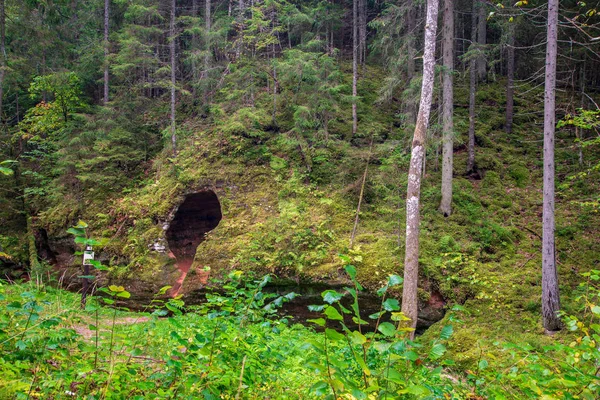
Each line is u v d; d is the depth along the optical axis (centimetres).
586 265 1262
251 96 1911
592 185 1577
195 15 2512
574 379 259
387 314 1198
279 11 2059
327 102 1705
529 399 313
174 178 1720
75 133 1905
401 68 1691
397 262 1257
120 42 1925
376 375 224
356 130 1855
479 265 1291
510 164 1788
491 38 2480
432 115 1630
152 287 1496
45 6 2000
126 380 312
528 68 2244
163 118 2150
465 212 1525
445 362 234
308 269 1295
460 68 2267
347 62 2436
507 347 324
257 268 1337
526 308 1132
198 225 1777
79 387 324
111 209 1747
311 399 417
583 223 1427
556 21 1105
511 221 1498
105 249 1617
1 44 1845
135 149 2008
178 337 311
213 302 340
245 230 1491
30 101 2555
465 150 1858
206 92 2098
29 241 1884
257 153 1759
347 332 204
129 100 2088
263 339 391
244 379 324
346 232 1429
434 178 1689
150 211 1653
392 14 1508
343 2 2789
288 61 1706
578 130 1836
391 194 1467
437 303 1204
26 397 295
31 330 335
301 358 584
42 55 2192
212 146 1797
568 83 2133
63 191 1888
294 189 1597
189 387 299
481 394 367
